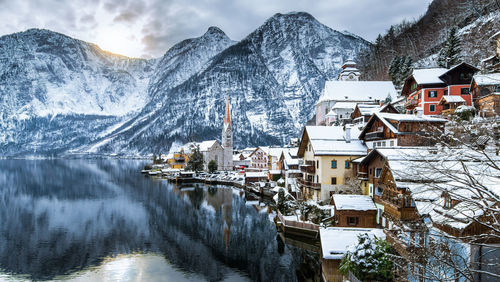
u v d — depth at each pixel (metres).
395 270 22.70
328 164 51.00
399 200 28.55
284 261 40.31
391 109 67.00
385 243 24.62
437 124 43.44
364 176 43.00
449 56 84.56
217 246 46.25
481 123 11.98
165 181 126.19
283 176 85.62
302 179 60.69
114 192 95.25
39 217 63.69
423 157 12.23
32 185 112.19
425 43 137.88
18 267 38.78
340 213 38.22
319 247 42.66
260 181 97.38
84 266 39.19
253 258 41.44
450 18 127.94
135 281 35.00
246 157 173.00
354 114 87.50
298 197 61.22
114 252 44.09
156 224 58.28
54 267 38.81
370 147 51.59
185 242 48.12
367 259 23.27
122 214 66.19
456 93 61.34
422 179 11.00
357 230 31.83
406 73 112.94
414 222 21.22
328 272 29.06
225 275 36.47
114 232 53.47
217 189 102.31
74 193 93.44
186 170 149.50
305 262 39.88
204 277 35.94
